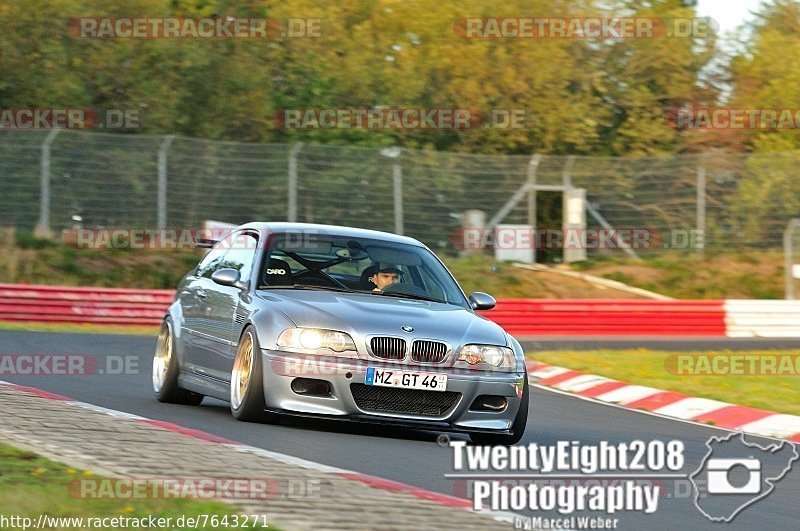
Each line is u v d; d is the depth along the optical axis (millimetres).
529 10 77875
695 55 83375
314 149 63406
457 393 19578
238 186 61625
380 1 78375
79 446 15234
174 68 70438
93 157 60312
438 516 12695
